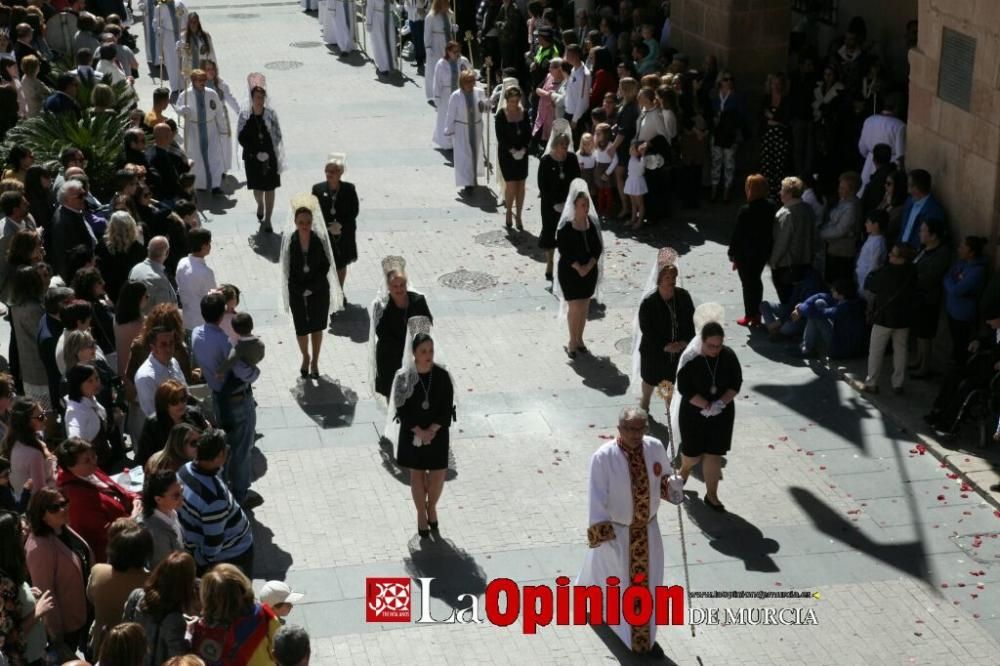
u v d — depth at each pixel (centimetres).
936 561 1040
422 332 1012
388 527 1077
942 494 1132
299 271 1286
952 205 1341
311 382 1323
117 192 1373
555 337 1430
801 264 1409
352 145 2073
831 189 1748
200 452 854
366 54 2608
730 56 1917
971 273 1270
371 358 1191
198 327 1097
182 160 1568
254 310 1491
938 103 1349
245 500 1098
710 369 1076
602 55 1936
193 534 858
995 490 1124
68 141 1605
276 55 2594
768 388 1317
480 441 1213
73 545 821
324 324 1312
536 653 923
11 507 880
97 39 2139
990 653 931
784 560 1038
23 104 1803
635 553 920
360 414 1264
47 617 806
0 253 1230
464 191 1892
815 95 1778
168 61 2348
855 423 1249
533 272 1608
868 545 1059
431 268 1614
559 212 1538
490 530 1073
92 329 1146
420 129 2161
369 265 1623
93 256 1211
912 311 1255
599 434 1227
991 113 1270
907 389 1302
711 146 1831
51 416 1033
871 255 1344
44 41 2077
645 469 909
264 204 1783
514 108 1700
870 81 1723
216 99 1844
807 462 1182
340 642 933
